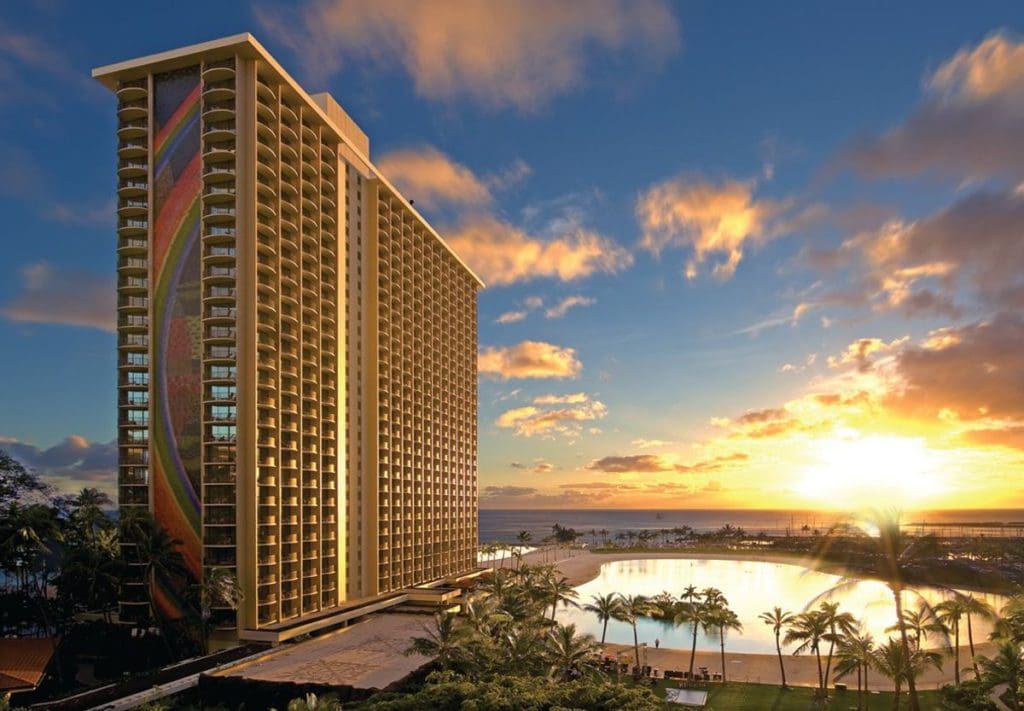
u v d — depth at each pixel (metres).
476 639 57.59
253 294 80.56
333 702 38.88
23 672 61.78
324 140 100.69
